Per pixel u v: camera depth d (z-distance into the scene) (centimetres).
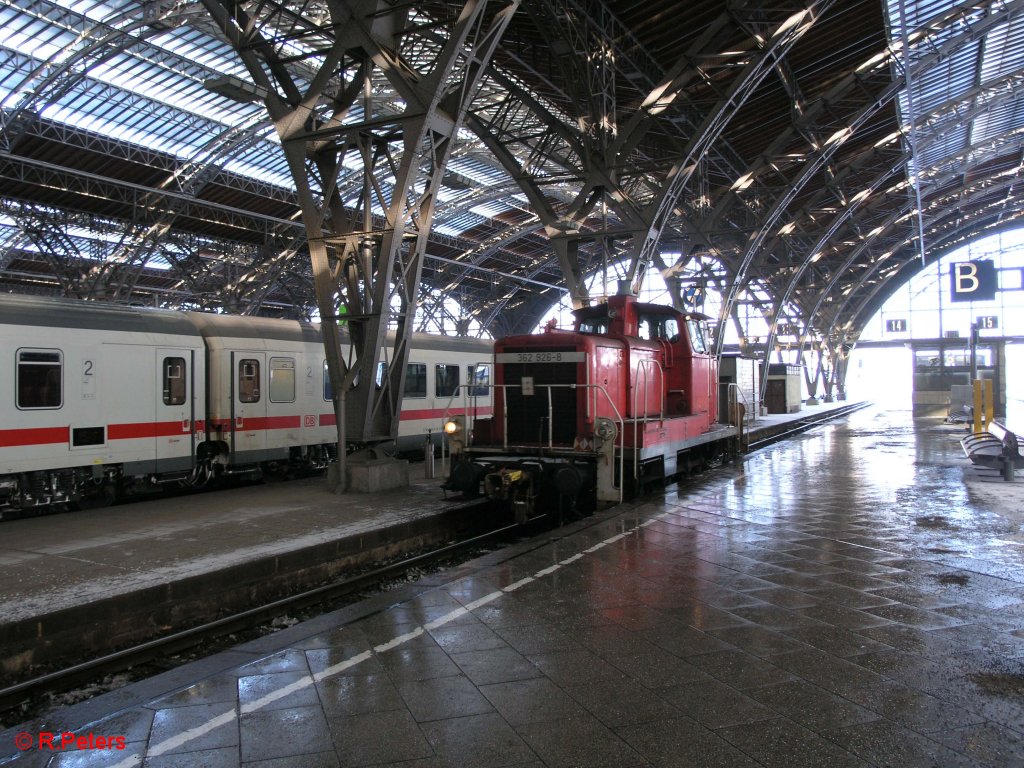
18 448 1035
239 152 2769
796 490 1185
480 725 370
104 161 2634
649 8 1728
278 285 4219
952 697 394
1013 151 4081
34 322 1063
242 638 645
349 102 1164
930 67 2402
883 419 3397
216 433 1341
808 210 3241
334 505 1070
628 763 330
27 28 1923
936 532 827
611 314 1242
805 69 2314
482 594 596
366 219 1170
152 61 2156
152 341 1226
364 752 345
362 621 532
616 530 853
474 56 1133
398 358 1219
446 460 1179
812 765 325
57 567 708
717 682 418
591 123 1797
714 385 1570
